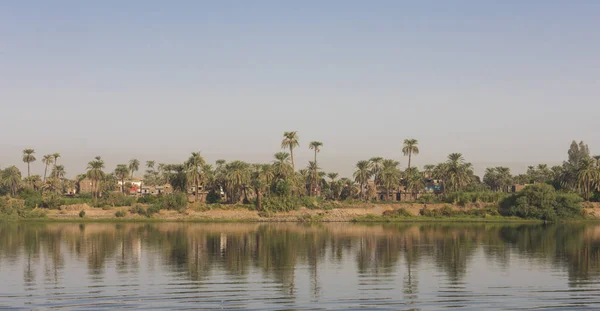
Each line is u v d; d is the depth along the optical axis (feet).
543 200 470.80
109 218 465.06
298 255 219.41
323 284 152.76
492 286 149.48
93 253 224.94
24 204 487.61
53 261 200.34
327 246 255.09
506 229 372.99
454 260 203.82
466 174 640.17
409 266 187.93
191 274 169.89
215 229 371.15
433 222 458.09
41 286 149.48
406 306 126.41
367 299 133.49
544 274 169.78
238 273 172.14
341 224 434.30
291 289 145.59
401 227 395.34
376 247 249.75
